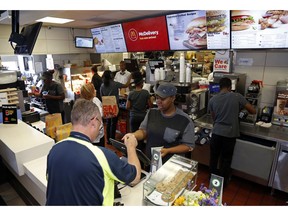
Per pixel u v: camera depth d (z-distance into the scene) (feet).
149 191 4.38
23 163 6.09
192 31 10.23
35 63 18.76
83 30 19.92
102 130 9.75
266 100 10.30
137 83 11.76
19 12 7.66
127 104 12.26
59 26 17.92
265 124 9.82
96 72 17.25
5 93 9.70
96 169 3.59
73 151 3.64
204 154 11.16
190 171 4.75
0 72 10.50
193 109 10.46
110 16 12.72
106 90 13.39
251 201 8.91
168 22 10.90
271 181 8.94
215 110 9.12
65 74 18.97
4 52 15.03
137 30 12.34
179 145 6.10
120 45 13.66
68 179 3.54
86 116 3.89
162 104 6.12
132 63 16.79
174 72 11.15
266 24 8.14
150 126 6.53
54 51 18.19
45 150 6.52
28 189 7.90
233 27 8.91
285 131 9.12
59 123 8.25
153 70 13.14
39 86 17.58
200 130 10.36
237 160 9.66
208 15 9.35
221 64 10.87
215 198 4.14
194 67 13.88
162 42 11.65
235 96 8.73
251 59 10.32
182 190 4.34
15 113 8.08
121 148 5.24
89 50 20.71
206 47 10.12
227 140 9.02
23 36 7.86
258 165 9.11
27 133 7.26
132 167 4.23
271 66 9.85
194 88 10.90
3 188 9.12
